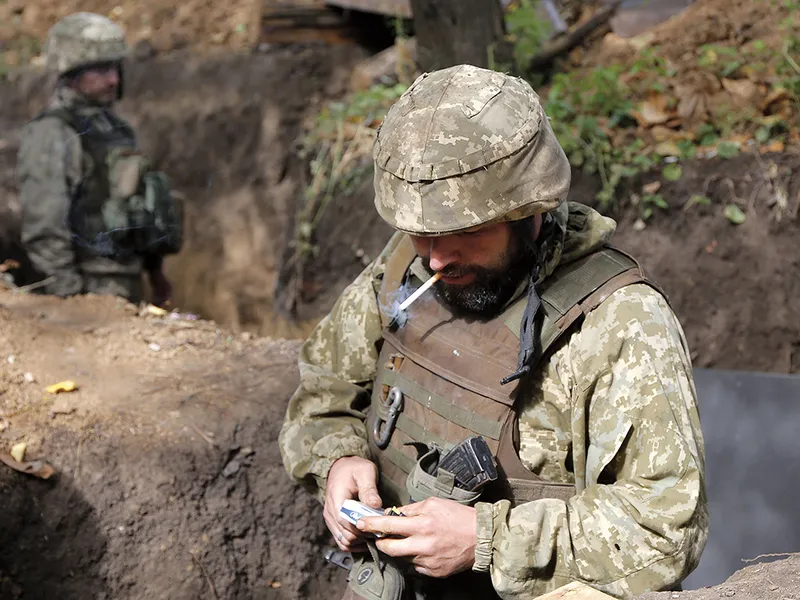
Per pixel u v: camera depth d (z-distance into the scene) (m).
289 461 1.91
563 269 1.66
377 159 1.59
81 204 4.02
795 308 4.54
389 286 1.83
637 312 1.57
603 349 1.56
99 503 2.53
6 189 7.20
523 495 1.66
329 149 5.94
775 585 1.56
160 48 7.38
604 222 1.69
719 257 4.66
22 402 2.71
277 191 6.67
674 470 1.51
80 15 4.11
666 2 5.89
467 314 1.72
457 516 1.59
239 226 6.78
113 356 3.07
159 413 2.78
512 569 1.55
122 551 2.53
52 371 2.90
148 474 2.60
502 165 1.51
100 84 4.09
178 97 7.05
